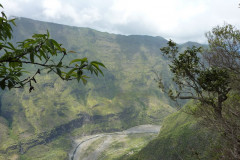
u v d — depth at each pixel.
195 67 6.31
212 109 6.46
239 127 5.88
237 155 5.38
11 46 2.30
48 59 2.33
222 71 6.08
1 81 2.10
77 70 2.25
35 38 2.29
